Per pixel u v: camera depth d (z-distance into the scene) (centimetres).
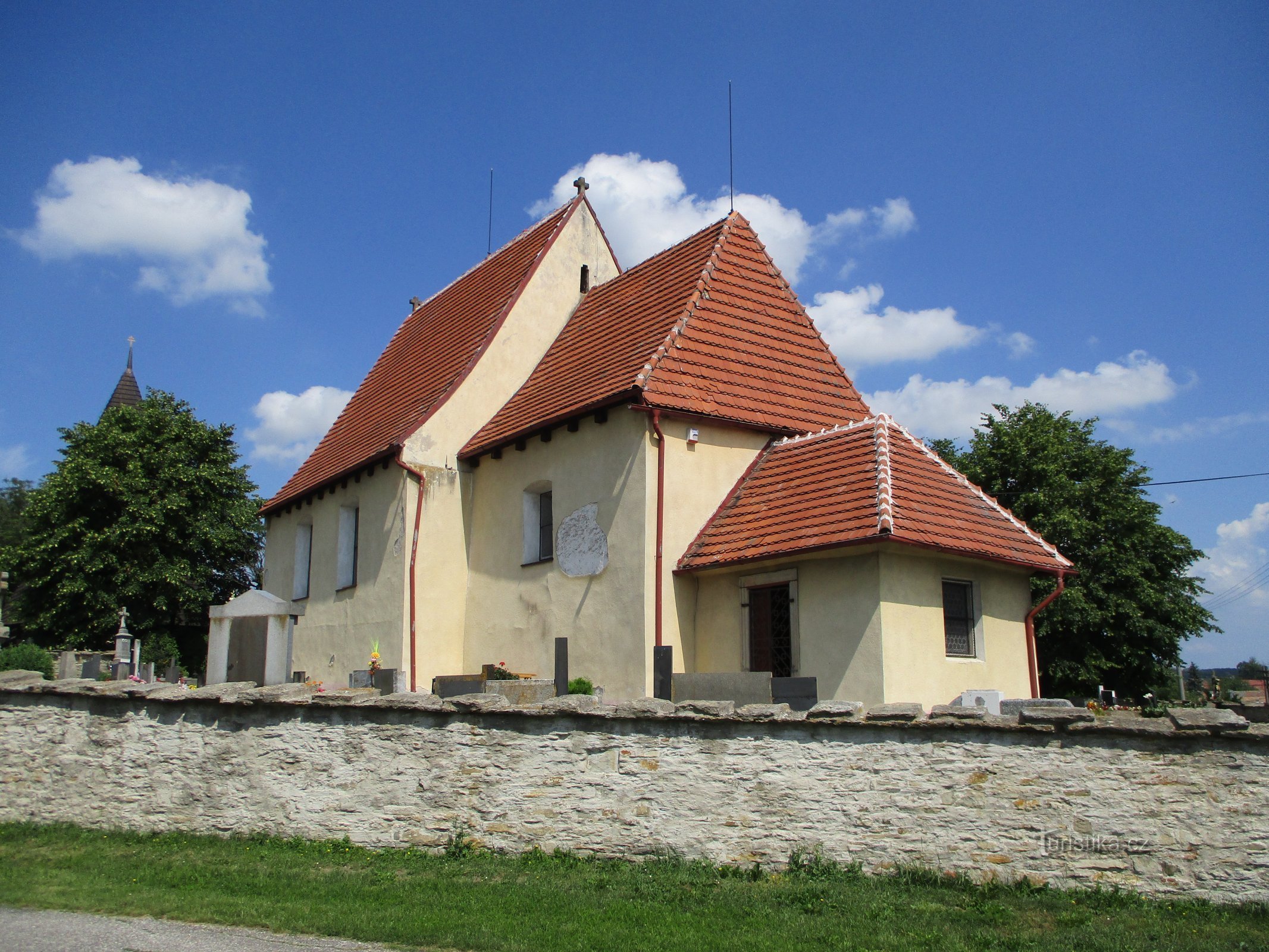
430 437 1945
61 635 3625
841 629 1354
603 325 1991
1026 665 1505
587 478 1666
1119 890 841
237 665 1415
